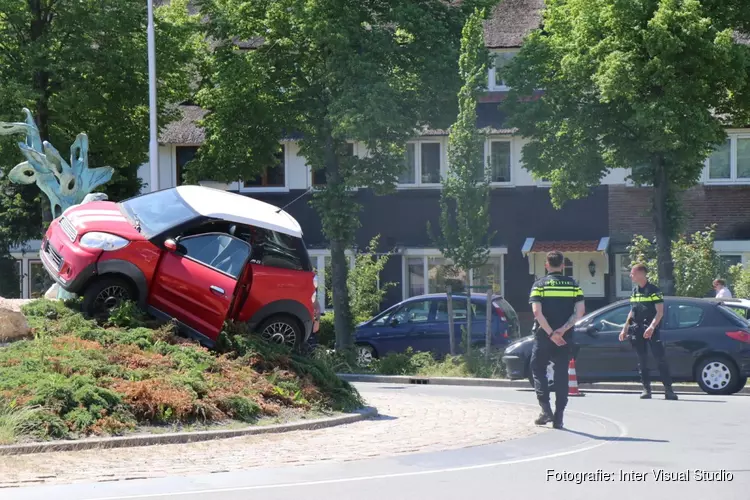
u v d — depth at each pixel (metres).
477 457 17.30
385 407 25.41
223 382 22.08
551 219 60.84
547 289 21.02
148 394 20.06
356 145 61.25
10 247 61.94
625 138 42.19
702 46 38.72
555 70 43.25
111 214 25.91
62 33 52.28
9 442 17.72
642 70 38.78
